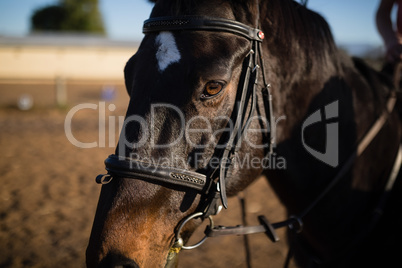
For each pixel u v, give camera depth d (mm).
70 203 4512
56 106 11922
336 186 1601
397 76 1793
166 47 1205
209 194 1286
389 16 1927
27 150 6980
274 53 1423
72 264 3242
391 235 1576
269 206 4598
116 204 1149
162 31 1249
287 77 1464
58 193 4824
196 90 1167
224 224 4043
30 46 18875
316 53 1533
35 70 19188
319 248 1762
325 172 1594
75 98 13609
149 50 1244
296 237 1838
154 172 1159
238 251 3561
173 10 1262
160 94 1172
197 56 1172
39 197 4676
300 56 1490
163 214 1224
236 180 1394
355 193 1631
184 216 1265
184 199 1249
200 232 3932
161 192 1199
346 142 1603
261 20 1396
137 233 1161
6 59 18688
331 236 1669
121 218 1146
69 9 41281
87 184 5191
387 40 1876
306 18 1554
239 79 1289
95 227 1158
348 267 1686
